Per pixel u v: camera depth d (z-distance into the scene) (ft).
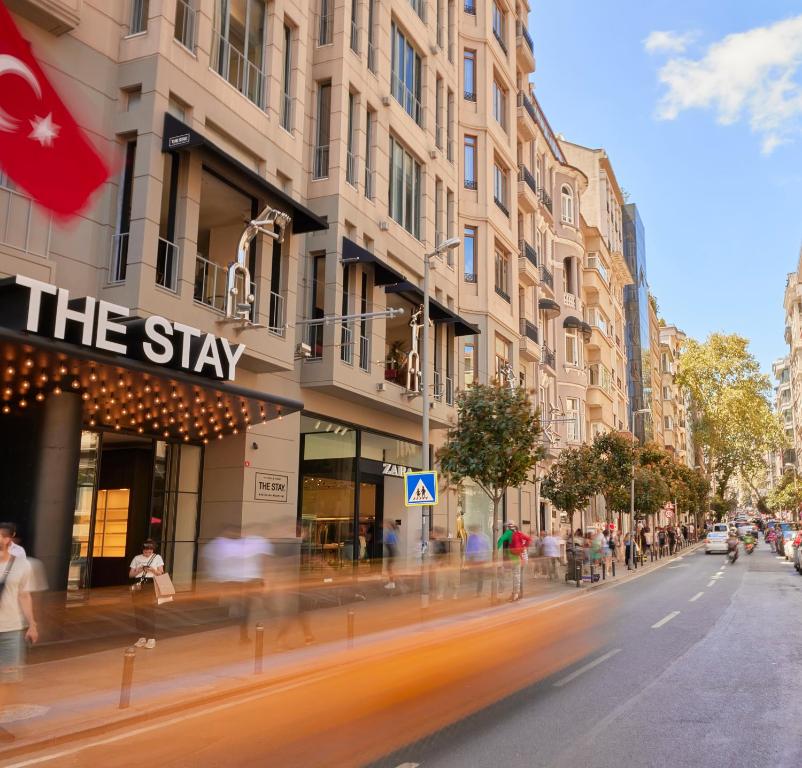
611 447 128.47
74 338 34.27
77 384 38.55
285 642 37.24
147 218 42.98
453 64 92.07
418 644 39.78
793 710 24.98
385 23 74.08
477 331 84.33
